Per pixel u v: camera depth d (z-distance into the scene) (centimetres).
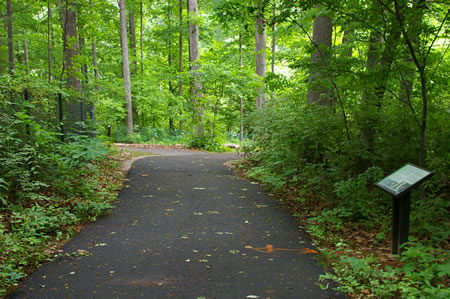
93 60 2444
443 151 625
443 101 663
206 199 725
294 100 1050
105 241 488
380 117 640
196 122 1850
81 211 593
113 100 2436
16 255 409
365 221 559
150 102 2639
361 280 366
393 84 645
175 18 2691
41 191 633
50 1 1238
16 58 1902
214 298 329
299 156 848
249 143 1162
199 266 405
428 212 505
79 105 996
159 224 566
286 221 594
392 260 413
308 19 893
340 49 714
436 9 538
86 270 393
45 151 666
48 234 514
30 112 683
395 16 520
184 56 3112
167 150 1700
